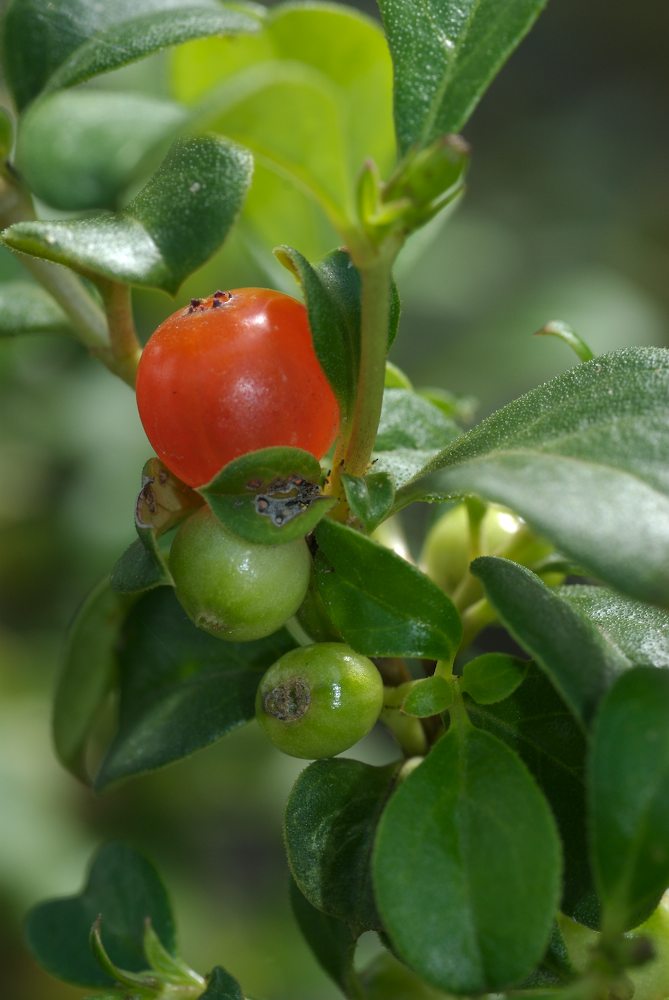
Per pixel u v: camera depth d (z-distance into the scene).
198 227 0.09
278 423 0.09
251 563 0.09
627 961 0.08
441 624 0.09
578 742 0.09
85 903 0.11
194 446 0.09
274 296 0.09
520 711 0.09
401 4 0.09
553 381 0.09
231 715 0.10
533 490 0.08
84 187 0.13
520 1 0.09
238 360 0.09
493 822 0.08
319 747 0.09
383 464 0.10
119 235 0.09
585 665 0.08
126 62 0.10
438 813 0.08
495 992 0.08
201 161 0.09
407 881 0.08
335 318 0.09
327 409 0.09
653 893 0.08
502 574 0.09
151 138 0.13
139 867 0.11
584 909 0.09
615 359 0.09
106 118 0.13
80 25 0.11
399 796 0.08
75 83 0.10
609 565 0.08
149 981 0.10
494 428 0.09
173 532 0.11
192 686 0.10
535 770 0.09
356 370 0.09
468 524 0.11
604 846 0.08
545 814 0.08
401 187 0.08
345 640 0.09
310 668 0.09
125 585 0.09
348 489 0.09
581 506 0.08
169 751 0.10
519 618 0.08
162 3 0.11
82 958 0.11
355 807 0.09
